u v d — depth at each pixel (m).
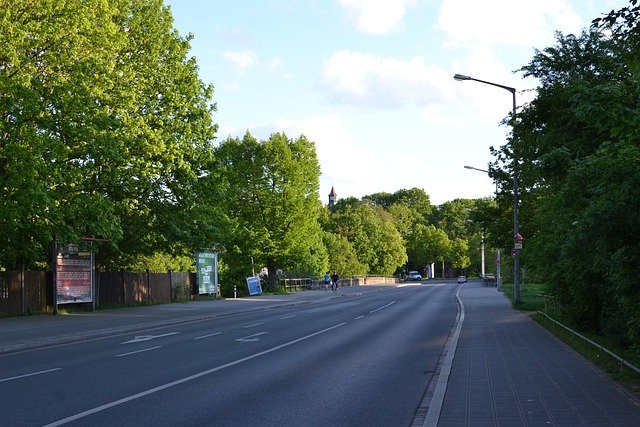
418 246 133.12
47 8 28.86
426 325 24.70
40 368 14.03
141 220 37.41
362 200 149.88
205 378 12.30
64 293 31.95
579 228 10.19
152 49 37.00
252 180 60.53
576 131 17.83
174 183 37.12
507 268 75.94
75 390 11.03
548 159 12.91
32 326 24.62
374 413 9.14
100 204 29.62
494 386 10.62
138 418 8.78
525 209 33.31
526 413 8.48
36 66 29.00
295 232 61.62
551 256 19.33
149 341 19.89
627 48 8.88
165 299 44.75
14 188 26.27
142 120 34.44
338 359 15.06
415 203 160.88
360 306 39.09
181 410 9.31
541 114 19.73
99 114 29.61
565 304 19.45
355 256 101.69
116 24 35.41
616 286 10.70
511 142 20.64
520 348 15.88
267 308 38.09
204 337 20.86
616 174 9.21
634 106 10.83
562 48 19.91
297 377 12.41
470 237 128.12
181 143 37.09
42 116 27.81
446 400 9.54
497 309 32.47
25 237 29.31
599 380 10.86
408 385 11.51
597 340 15.56
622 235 9.53
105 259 38.72
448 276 146.88
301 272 71.31
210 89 39.41
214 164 39.47
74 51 29.45
